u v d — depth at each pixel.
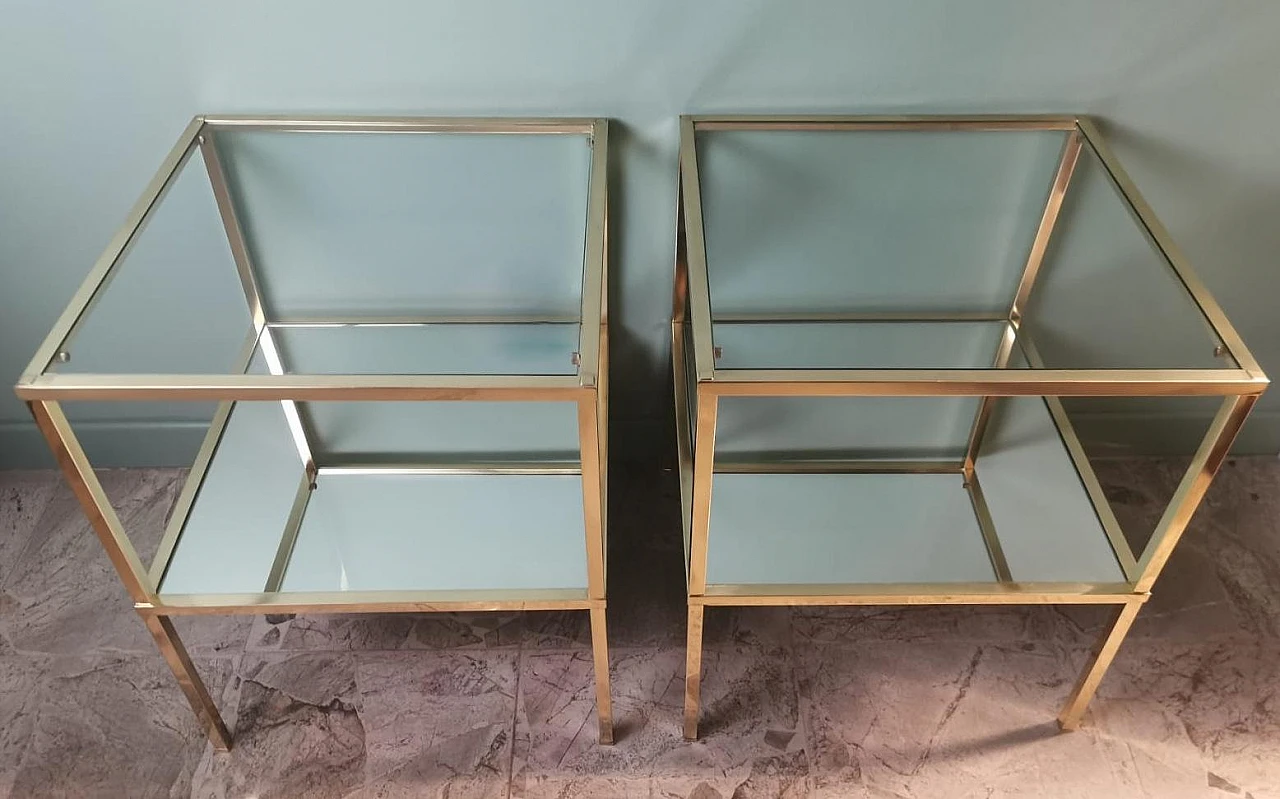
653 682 1.33
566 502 1.30
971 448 1.35
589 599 1.12
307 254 1.31
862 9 1.12
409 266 1.33
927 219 1.30
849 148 1.23
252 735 1.28
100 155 1.22
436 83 1.17
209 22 1.11
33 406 0.92
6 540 1.51
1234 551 1.49
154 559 1.14
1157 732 1.27
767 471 1.34
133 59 1.14
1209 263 1.37
